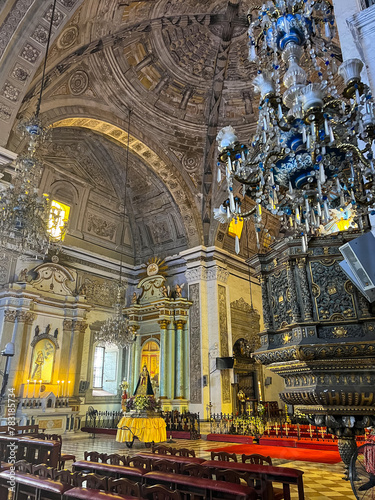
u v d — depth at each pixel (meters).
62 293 15.41
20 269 14.30
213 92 15.42
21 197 7.91
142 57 14.02
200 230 17.38
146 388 11.53
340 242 4.25
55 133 15.34
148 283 18.06
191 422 13.66
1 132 9.99
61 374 14.55
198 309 16.50
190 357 16.11
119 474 4.77
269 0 5.14
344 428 3.85
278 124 4.68
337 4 4.68
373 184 4.72
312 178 5.27
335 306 4.02
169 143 16.44
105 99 14.25
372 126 4.09
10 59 9.67
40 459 6.84
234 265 18.41
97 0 10.52
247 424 13.14
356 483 2.96
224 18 13.14
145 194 18.80
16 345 13.18
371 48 3.91
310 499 5.43
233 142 5.45
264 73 4.70
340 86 11.56
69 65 12.01
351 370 3.72
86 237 17.41
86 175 17.48
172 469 5.16
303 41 4.90
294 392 4.06
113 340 13.82
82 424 14.95
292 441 10.79
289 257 4.30
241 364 17.52
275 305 4.62
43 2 9.36
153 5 11.95
